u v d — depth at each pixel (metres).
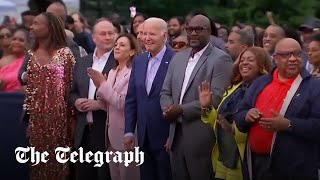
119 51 8.32
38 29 8.36
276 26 9.87
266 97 6.81
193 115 7.64
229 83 7.63
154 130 8.03
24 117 8.50
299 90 6.69
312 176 6.70
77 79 8.41
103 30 8.45
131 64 8.36
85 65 8.49
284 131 6.65
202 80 7.74
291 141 6.66
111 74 8.38
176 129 7.80
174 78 7.86
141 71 8.12
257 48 7.40
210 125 7.64
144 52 8.41
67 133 8.44
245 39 9.09
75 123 8.45
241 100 7.11
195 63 7.82
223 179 7.61
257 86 6.93
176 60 7.93
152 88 8.04
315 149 6.74
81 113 8.38
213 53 7.80
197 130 7.67
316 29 11.39
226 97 7.47
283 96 6.73
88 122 8.35
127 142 8.12
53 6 10.15
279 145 6.69
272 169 6.75
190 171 7.75
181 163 7.84
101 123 8.38
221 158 7.56
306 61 9.42
